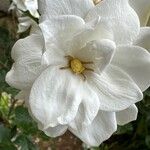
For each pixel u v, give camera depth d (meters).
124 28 0.17
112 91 0.19
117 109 0.19
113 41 0.18
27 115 0.25
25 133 0.25
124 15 0.17
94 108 0.18
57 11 0.17
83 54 0.18
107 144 0.48
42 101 0.18
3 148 0.25
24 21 0.24
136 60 0.18
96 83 0.19
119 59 0.18
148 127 0.49
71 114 0.18
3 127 0.25
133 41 0.18
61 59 0.18
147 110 0.27
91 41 0.17
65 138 0.48
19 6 0.25
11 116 0.28
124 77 0.18
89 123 0.18
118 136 0.49
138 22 0.18
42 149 0.44
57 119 0.18
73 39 0.18
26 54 0.18
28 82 0.18
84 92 0.19
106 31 0.17
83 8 0.17
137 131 0.49
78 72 0.19
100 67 0.18
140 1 0.18
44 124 0.18
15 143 0.25
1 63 0.25
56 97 0.18
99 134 0.19
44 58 0.17
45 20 0.17
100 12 0.17
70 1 0.17
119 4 0.17
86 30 0.17
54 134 0.19
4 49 0.25
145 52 0.18
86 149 0.37
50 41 0.17
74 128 0.19
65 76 0.19
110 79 0.19
